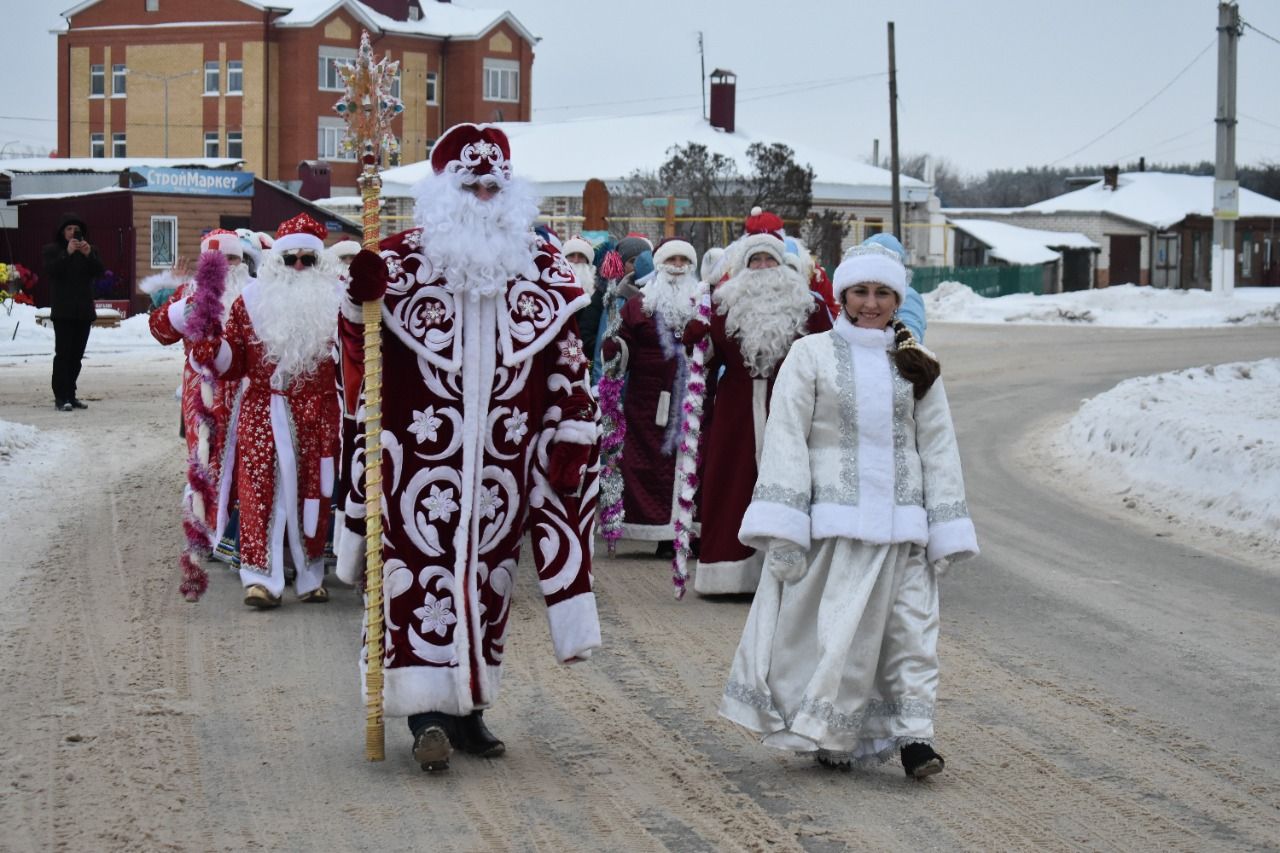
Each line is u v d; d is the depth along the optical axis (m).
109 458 13.20
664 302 9.58
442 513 5.27
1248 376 18.38
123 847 4.55
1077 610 8.12
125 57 63.56
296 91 61.44
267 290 7.93
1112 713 6.16
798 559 5.15
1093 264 60.66
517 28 66.50
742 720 5.21
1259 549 9.99
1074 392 20.80
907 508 5.18
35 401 17.73
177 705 6.10
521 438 5.38
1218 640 7.45
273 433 7.95
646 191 42.91
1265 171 89.19
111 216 34.22
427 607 5.24
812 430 5.25
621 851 4.57
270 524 7.97
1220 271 44.31
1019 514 11.42
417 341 5.26
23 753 5.44
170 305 8.20
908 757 5.20
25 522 10.12
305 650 7.06
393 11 64.81
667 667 6.87
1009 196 111.56
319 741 5.66
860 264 5.30
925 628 5.18
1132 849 4.64
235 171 35.00
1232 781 5.32
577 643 5.43
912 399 5.25
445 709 5.25
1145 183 64.44
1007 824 4.84
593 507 5.51
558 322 5.39
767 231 8.58
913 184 50.69
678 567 8.31
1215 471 11.89
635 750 5.62
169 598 8.09
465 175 5.34
